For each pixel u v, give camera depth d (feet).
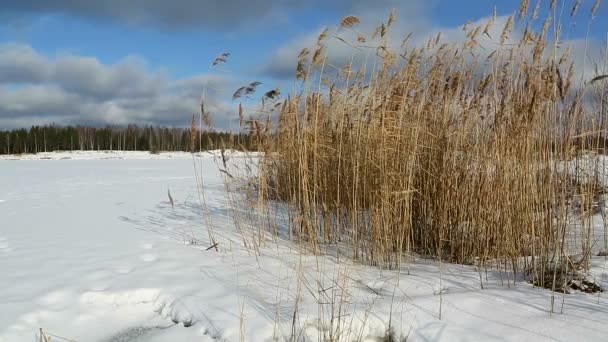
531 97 12.61
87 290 11.34
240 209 21.84
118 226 19.89
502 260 13.60
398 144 13.64
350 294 10.87
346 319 9.56
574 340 8.17
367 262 13.93
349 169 14.58
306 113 14.92
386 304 10.23
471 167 14.07
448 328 8.95
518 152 12.96
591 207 12.38
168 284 11.79
